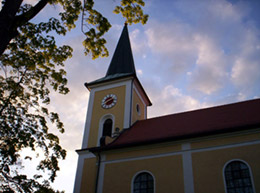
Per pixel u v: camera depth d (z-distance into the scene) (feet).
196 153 48.08
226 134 47.34
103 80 80.69
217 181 43.80
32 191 31.63
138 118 77.87
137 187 49.49
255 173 42.01
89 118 75.31
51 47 33.81
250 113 54.08
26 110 37.35
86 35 36.17
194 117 61.77
